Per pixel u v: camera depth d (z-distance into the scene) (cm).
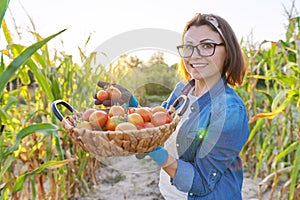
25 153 259
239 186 166
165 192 175
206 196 154
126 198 355
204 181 150
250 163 420
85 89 192
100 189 381
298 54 278
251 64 400
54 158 273
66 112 292
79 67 313
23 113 267
